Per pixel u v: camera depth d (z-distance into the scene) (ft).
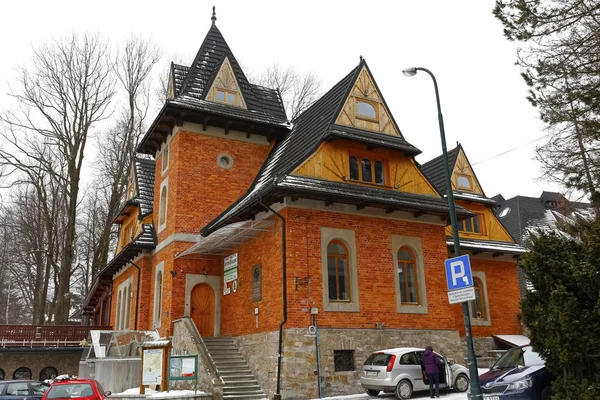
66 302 102.17
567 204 47.37
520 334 85.56
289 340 52.49
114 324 97.04
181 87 82.43
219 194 73.77
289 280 54.39
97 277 107.76
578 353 31.22
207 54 84.64
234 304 66.08
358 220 60.95
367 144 63.10
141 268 80.59
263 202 57.21
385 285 60.49
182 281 69.05
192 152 73.51
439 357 52.03
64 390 44.01
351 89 65.98
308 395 51.70
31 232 140.05
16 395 49.55
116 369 65.46
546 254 34.76
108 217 112.16
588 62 43.24
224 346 63.00
